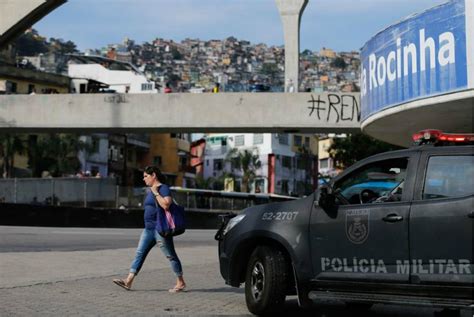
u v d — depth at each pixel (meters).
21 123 28.62
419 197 6.34
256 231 7.46
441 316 7.56
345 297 6.63
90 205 36.19
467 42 16.67
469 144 6.55
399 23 19.02
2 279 9.81
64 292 8.78
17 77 62.12
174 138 83.56
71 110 28.28
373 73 20.89
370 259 6.50
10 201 32.06
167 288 9.47
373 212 6.56
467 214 5.95
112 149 71.88
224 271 7.95
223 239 7.97
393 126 22.08
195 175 91.56
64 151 60.19
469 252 5.89
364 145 49.72
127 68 86.44
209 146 97.88
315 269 6.91
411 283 6.20
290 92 26.55
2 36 32.56
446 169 6.31
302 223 7.09
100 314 7.28
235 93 26.91
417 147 6.65
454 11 16.97
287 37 28.67
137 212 35.31
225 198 45.78
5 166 55.31
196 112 27.20
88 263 12.27
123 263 12.45
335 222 6.82
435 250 6.08
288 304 8.56
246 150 85.50
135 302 8.15
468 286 5.86
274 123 26.50
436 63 17.58
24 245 16.75
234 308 7.93
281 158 87.81
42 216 30.33
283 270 7.19
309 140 92.38
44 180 34.06
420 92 18.14
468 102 17.31
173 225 8.92
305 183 90.50
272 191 84.81
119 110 27.86
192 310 7.70
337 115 26.03
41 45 154.50
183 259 13.91
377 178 6.86
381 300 6.36
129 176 77.69
